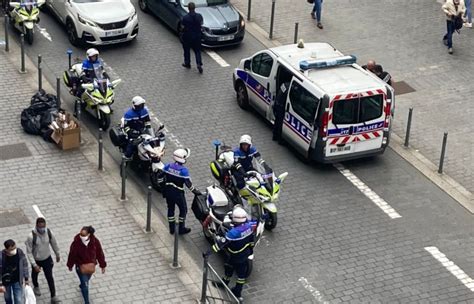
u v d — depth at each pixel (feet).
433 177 75.00
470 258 65.26
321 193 71.72
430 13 104.88
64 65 87.92
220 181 66.95
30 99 81.30
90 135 76.95
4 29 93.86
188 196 69.92
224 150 68.64
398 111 84.58
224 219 60.80
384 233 67.41
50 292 56.95
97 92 76.59
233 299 58.44
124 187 68.18
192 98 84.07
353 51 94.99
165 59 91.09
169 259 62.64
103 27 90.07
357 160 76.59
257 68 79.87
